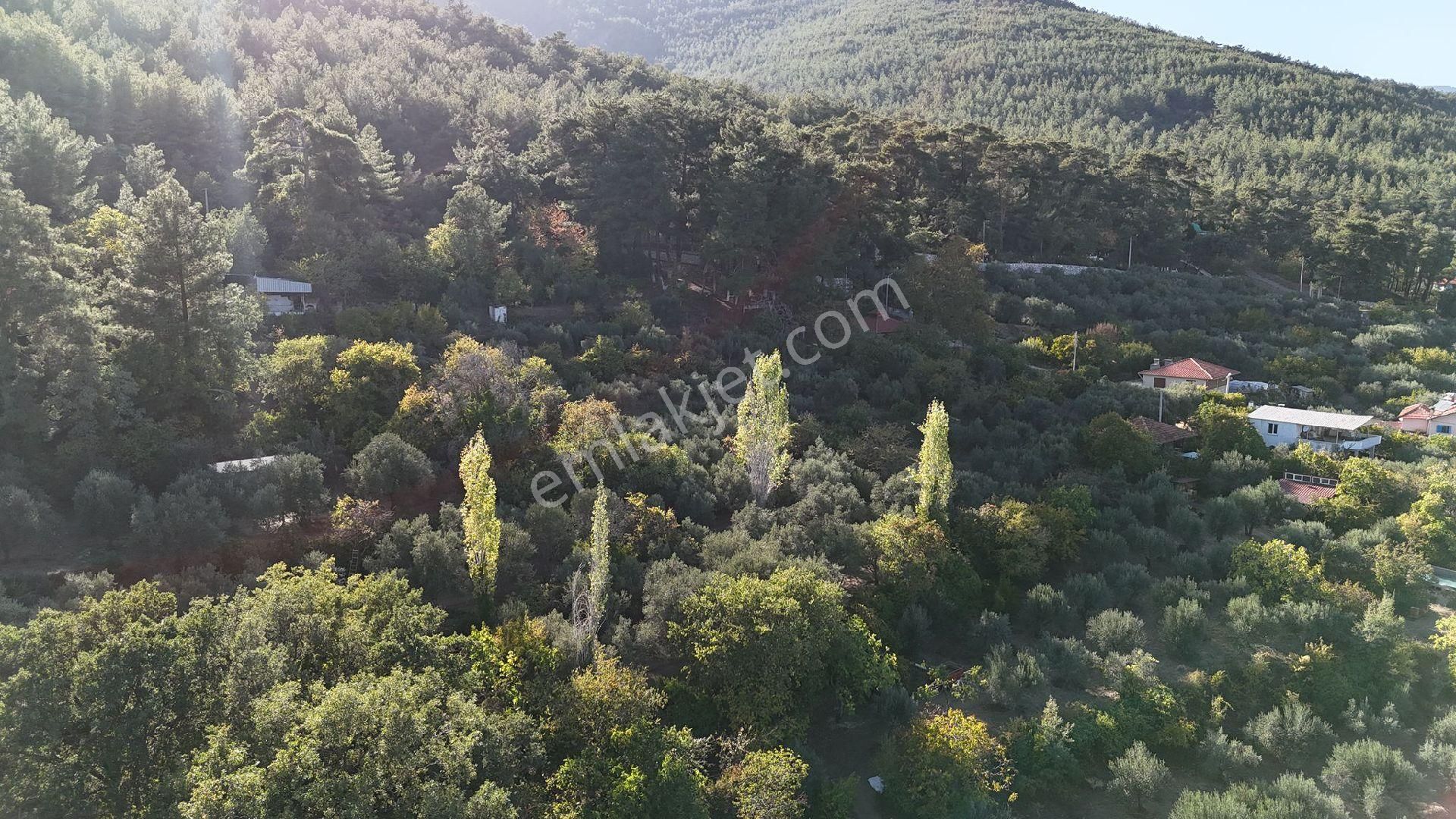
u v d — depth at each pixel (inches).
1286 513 2379.4
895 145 4133.9
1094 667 1754.4
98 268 2279.8
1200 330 3875.5
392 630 1272.1
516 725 1196.5
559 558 1743.4
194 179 3314.5
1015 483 2285.9
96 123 3408.0
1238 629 1839.3
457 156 4074.8
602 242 3442.4
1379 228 4909.0
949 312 3312.0
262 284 2674.7
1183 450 2783.0
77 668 1032.8
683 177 3528.5
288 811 943.0
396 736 1032.8
